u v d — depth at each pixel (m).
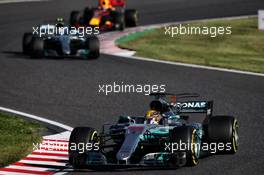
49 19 143.12
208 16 144.88
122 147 44.62
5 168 47.59
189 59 97.50
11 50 107.75
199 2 167.62
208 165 46.75
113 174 45.03
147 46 109.44
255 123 60.19
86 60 95.81
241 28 127.25
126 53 101.56
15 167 47.84
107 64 92.25
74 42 100.00
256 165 47.00
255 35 120.38
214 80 80.94
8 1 171.62
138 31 122.75
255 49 108.25
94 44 96.00
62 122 62.31
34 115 65.19
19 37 121.75
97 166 47.22
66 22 135.62
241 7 158.50
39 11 155.25
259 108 66.19
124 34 118.50
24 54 103.06
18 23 138.38
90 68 89.31
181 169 45.72
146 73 85.56
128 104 68.75
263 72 87.12
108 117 63.59
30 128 60.03
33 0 173.25
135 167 46.59
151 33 123.19
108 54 100.69
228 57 100.38
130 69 88.50
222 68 89.88
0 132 58.22
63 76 84.19
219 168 46.06
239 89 75.56
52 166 47.97
